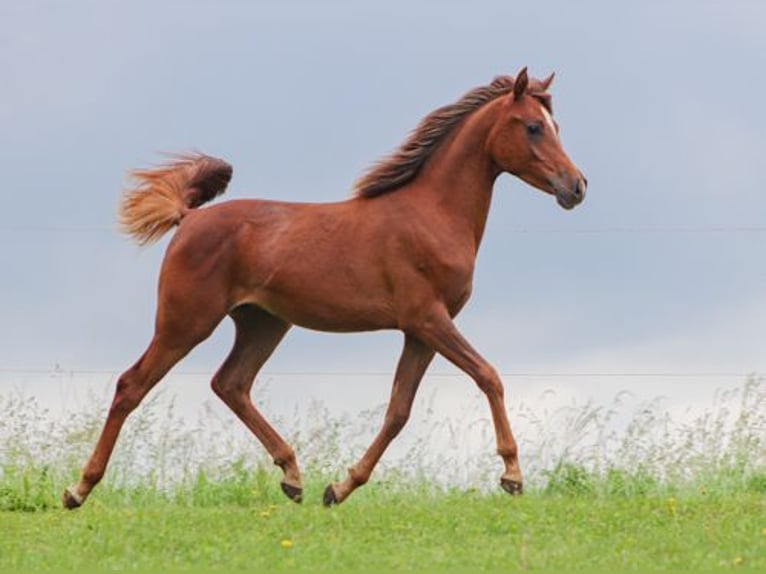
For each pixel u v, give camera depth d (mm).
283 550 11516
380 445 14445
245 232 14500
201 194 15516
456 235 14359
